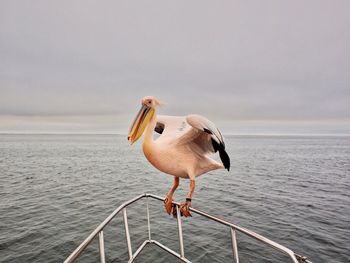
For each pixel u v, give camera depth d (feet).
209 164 12.74
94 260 34.32
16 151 242.99
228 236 40.63
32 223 47.39
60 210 55.42
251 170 123.13
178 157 11.76
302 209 57.77
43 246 38.50
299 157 210.18
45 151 250.57
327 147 424.87
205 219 47.83
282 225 47.14
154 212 51.62
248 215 52.90
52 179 92.63
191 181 11.82
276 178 99.86
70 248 37.91
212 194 71.20
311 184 88.38
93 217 50.75
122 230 43.06
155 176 101.35
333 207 59.98
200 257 34.73
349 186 85.46
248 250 36.17
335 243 39.83
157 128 15.20
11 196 67.31
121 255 35.17
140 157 192.65
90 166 132.98
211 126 11.19
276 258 34.12
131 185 83.30
